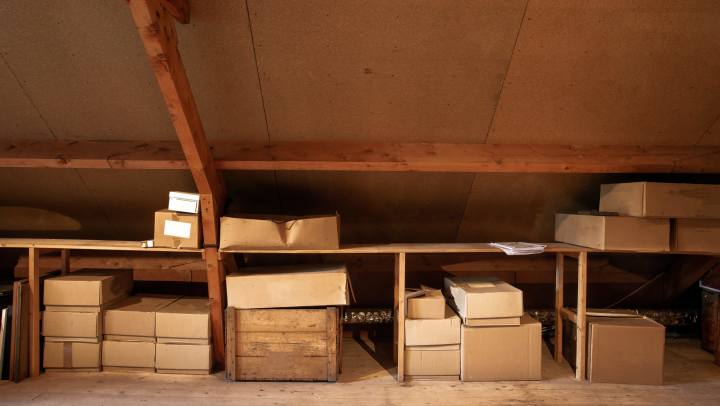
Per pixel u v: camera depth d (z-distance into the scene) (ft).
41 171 8.61
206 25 6.22
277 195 9.20
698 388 7.63
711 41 6.40
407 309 7.91
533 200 9.33
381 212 9.62
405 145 7.93
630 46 6.49
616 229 7.63
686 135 7.89
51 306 8.09
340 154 7.77
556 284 8.87
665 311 9.78
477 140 7.97
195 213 7.73
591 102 7.32
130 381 7.80
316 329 7.80
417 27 6.25
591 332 7.82
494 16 6.11
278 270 8.19
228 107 7.35
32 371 7.98
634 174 8.86
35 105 7.36
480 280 8.80
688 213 7.50
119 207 9.52
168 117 7.51
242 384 7.73
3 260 10.33
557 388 7.61
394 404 7.05
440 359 7.93
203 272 10.30
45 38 6.39
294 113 7.46
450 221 9.87
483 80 6.95
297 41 6.42
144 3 5.17
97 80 6.97
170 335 8.07
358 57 6.63
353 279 10.42
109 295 8.40
